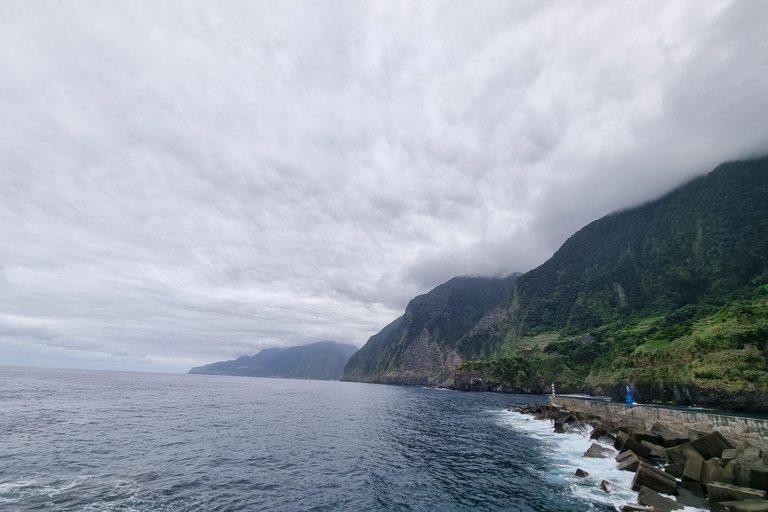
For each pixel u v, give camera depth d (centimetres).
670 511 1630
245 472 2386
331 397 10600
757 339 6084
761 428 2372
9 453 2573
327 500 1941
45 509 1648
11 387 8188
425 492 2072
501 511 1777
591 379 11406
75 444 2953
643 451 2544
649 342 9350
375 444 3466
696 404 6444
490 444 3503
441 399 10231
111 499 1806
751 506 1390
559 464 2680
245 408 6506
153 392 9338
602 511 1727
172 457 2694
